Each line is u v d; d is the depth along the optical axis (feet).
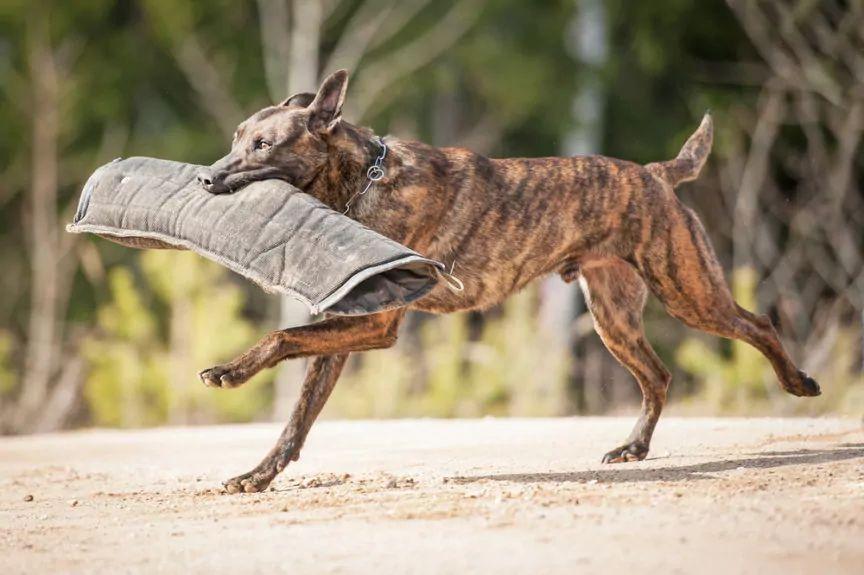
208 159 81.87
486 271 27.25
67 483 30.45
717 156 77.36
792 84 72.84
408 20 81.25
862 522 19.86
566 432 35.55
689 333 68.13
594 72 79.71
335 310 22.94
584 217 27.66
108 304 76.79
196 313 55.42
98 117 83.82
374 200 25.90
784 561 17.75
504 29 83.56
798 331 63.62
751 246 69.72
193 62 81.82
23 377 67.41
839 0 78.28
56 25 81.66
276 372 63.87
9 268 84.28
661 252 27.96
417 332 71.26
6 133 83.82
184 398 54.65
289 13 82.28
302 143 25.23
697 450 30.27
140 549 20.31
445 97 85.35
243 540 20.47
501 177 27.32
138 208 24.94
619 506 21.67
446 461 30.25
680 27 83.76
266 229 23.61
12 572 19.17
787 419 37.99
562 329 68.74
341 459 31.63
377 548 19.21
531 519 20.70
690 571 17.33
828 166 72.43
